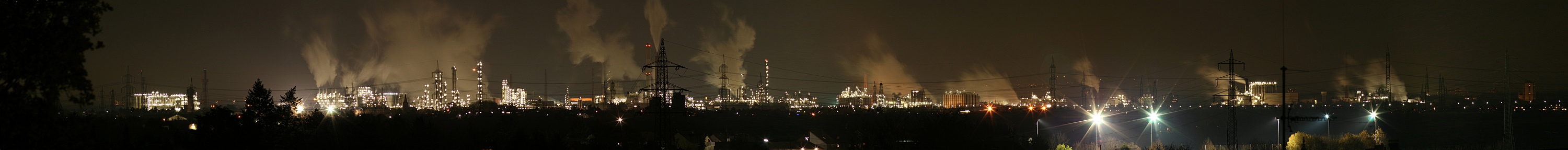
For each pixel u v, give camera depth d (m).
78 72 22.48
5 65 21.41
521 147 63.38
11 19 21.47
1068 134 127.19
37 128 22.77
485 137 87.38
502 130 104.75
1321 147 96.50
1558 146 119.56
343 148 79.81
